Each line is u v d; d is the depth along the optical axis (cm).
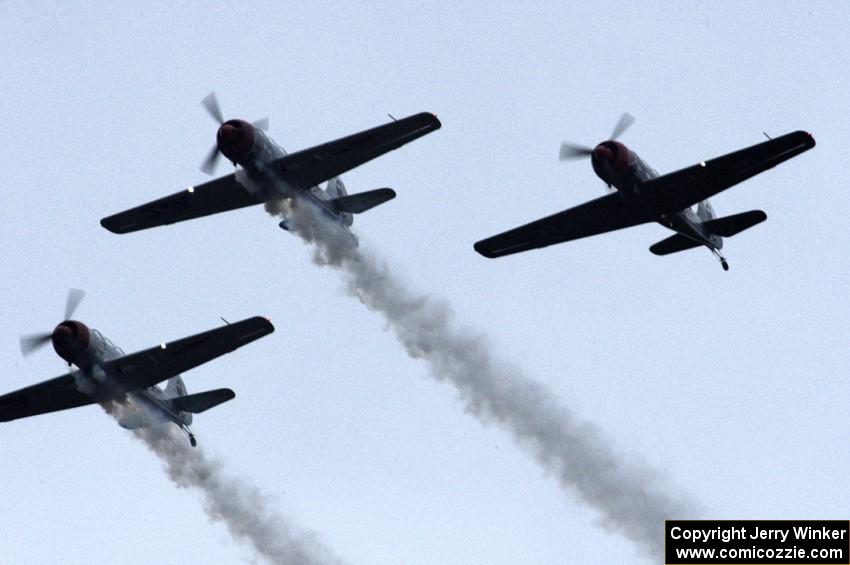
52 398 13662
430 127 13512
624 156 12400
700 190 12925
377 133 13562
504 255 14338
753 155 12600
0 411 13800
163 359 13200
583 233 13912
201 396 13912
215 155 13575
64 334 12781
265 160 13675
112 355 13200
